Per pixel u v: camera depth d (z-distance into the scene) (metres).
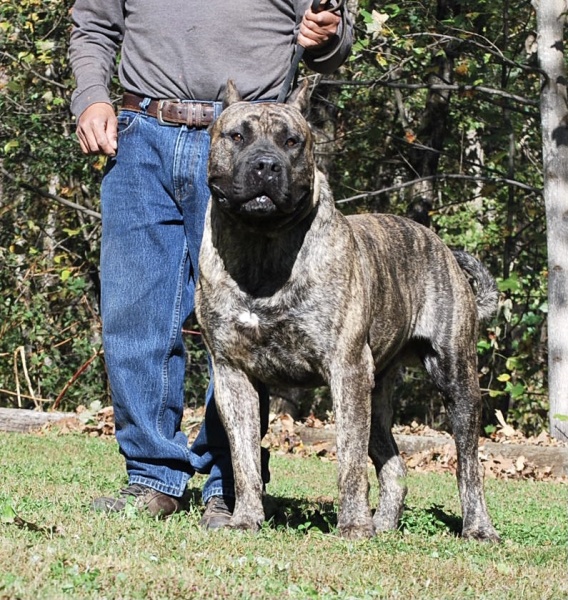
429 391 20.56
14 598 3.46
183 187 5.86
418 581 4.42
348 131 19.44
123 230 5.95
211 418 5.89
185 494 7.04
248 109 5.18
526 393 17.58
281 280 5.21
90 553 4.28
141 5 5.91
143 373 5.98
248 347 5.34
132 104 5.96
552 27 13.62
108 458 10.20
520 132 18.31
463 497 6.37
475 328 6.65
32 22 15.59
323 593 3.93
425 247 6.54
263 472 6.19
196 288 5.47
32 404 16.59
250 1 5.77
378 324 5.88
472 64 14.86
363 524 5.30
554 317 13.65
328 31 5.57
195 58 5.79
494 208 20.23
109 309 6.00
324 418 20.16
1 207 17.89
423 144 18.27
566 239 13.62
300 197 5.09
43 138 17.12
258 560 4.32
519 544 6.11
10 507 4.89
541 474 12.27
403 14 15.46
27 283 16.12
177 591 3.74
